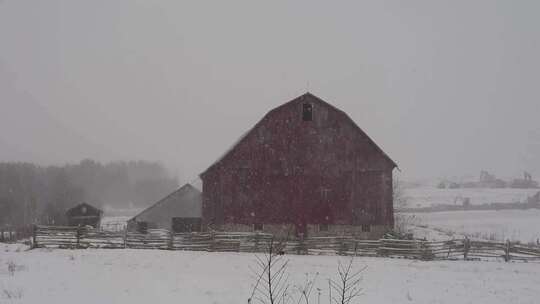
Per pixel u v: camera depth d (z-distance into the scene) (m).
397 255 28.12
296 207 35.84
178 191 51.47
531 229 58.16
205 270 21.44
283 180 36.12
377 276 21.28
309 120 36.47
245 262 24.00
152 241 29.33
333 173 35.97
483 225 62.84
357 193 35.75
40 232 28.84
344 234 35.41
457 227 59.66
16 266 20.91
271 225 35.81
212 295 16.42
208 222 36.06
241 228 35.97
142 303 15.12
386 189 35.72
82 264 22.08
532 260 27.17
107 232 29.53
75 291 16.33
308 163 36.12
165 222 50.97
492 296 18.06
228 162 36.47
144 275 19.77
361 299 16.67
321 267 23.11
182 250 29.00
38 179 108.62
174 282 18.45
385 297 17.23
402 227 46.22
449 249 28.09
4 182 97.62
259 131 36.62
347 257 27.14
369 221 35.47
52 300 14.95
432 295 17.89
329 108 36.41
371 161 35.94
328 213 35.69
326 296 16.73
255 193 36.12
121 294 16.20
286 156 36.25
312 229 35.62
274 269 22.03
